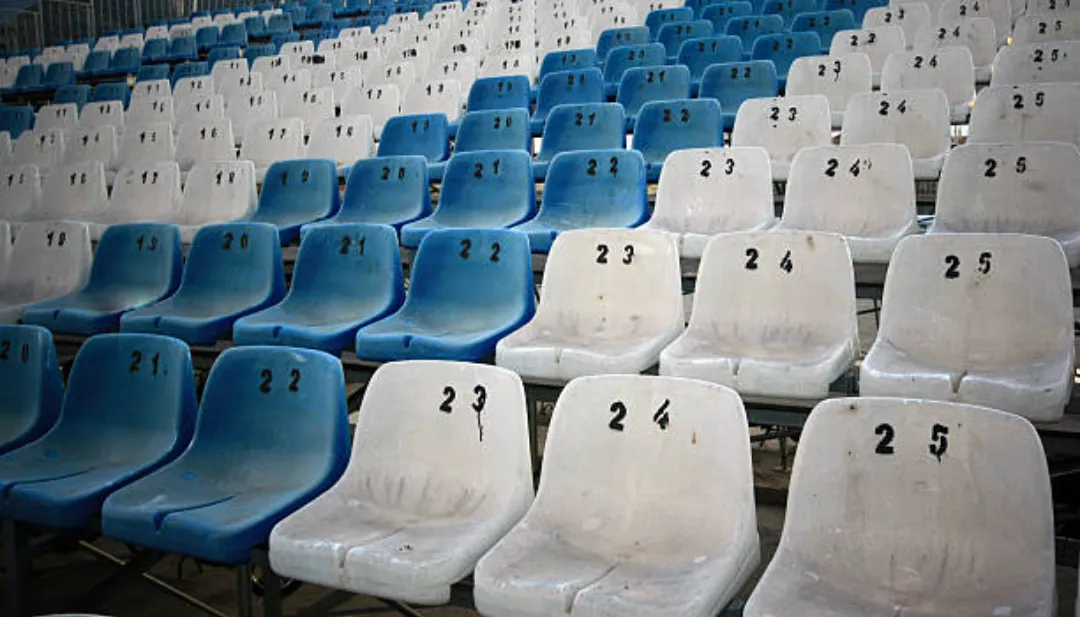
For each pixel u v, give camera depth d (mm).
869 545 2303
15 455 3439
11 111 9383
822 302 3424
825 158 4520
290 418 3182
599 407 2682
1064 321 3031
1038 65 5969
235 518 2771
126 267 4973
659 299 3711
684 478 2551
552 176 5219
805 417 3127
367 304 4340
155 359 3480
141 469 3219
